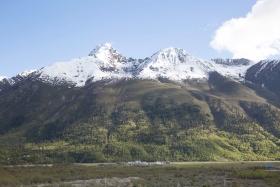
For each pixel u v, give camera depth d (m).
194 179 99.31
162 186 83.88
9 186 81.94
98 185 84.81
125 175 116.81
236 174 119.06
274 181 97.81
